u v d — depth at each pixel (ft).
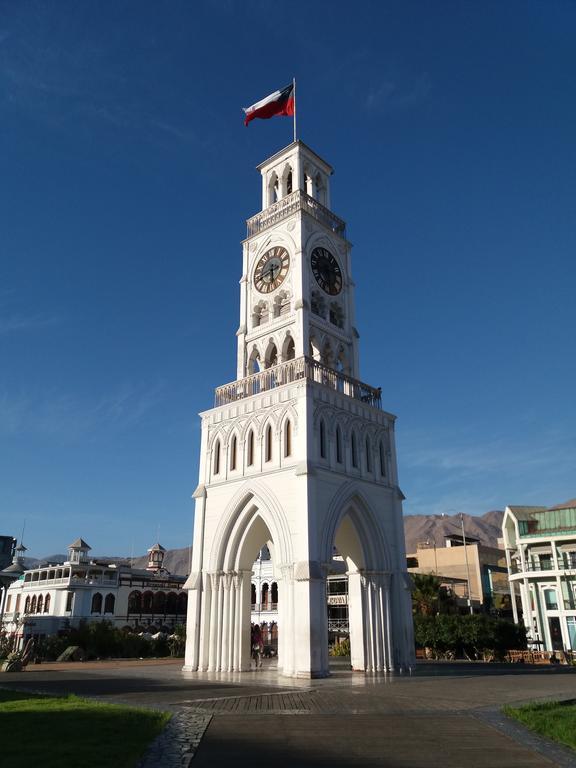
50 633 253.03
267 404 127.03
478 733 50.08
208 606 124.57
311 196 163.84
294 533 112.78
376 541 127.44
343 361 151.43
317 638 104.06
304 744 45.29
